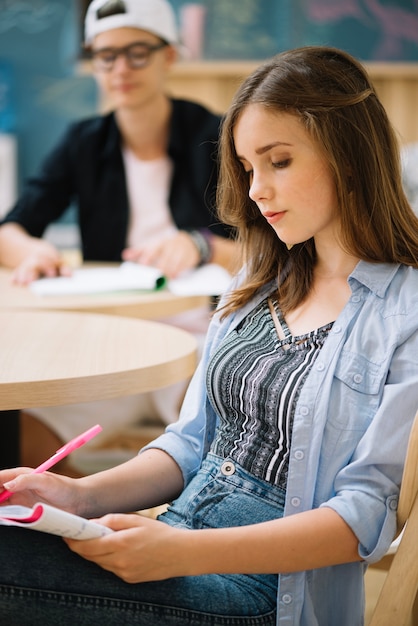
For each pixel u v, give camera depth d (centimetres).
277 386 131
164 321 303
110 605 118
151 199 316
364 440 124
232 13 491
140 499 140
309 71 132
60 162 323
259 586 128
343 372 128
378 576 246
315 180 133
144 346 178
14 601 117
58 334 189
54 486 130
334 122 131
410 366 126
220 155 149
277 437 131
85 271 279
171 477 144
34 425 288
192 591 122
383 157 135
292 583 124
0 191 554
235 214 147
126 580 116
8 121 568
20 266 268
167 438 148
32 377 150
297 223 134
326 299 139
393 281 135
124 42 297
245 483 133
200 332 304
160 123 312
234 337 144
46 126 571
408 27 496
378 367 128
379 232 136
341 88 133
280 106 130
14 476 131
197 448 147
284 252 147
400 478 125
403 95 485
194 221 314
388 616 123
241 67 475
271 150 132
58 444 291
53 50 567
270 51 494
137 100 303
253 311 147
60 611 118
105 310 226
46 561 118
